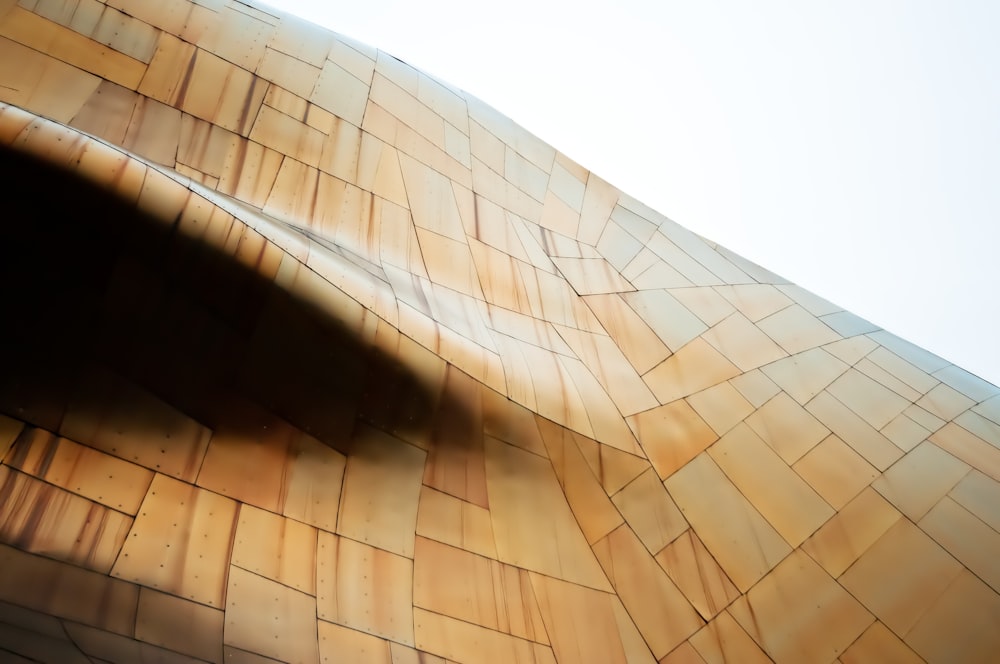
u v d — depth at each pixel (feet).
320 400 34.81
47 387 29.19
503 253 54.19
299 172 45.78
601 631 38.32
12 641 20.48
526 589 37.06
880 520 48.80
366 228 46.37
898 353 62.08
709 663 40.52
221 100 45.55
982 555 47.62
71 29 42.45
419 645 31.73
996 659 43.52
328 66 53.26
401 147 53.16
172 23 46.96
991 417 56.80
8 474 27.12
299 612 29.53
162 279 32.27
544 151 65.41
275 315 34.50
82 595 25.14
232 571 29.22
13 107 32.37
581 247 60.80
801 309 64.23
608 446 46.29
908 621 44.62
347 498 33.99
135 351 31.09
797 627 43.65
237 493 31.27
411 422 37.52
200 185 37.01
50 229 30.73
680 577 43.19
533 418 42.93
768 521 47.70
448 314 44.73
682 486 47.50
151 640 24.84
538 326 51.52
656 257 63.82
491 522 38.01
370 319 37.55
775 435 52.54
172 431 30.91
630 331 56.70
